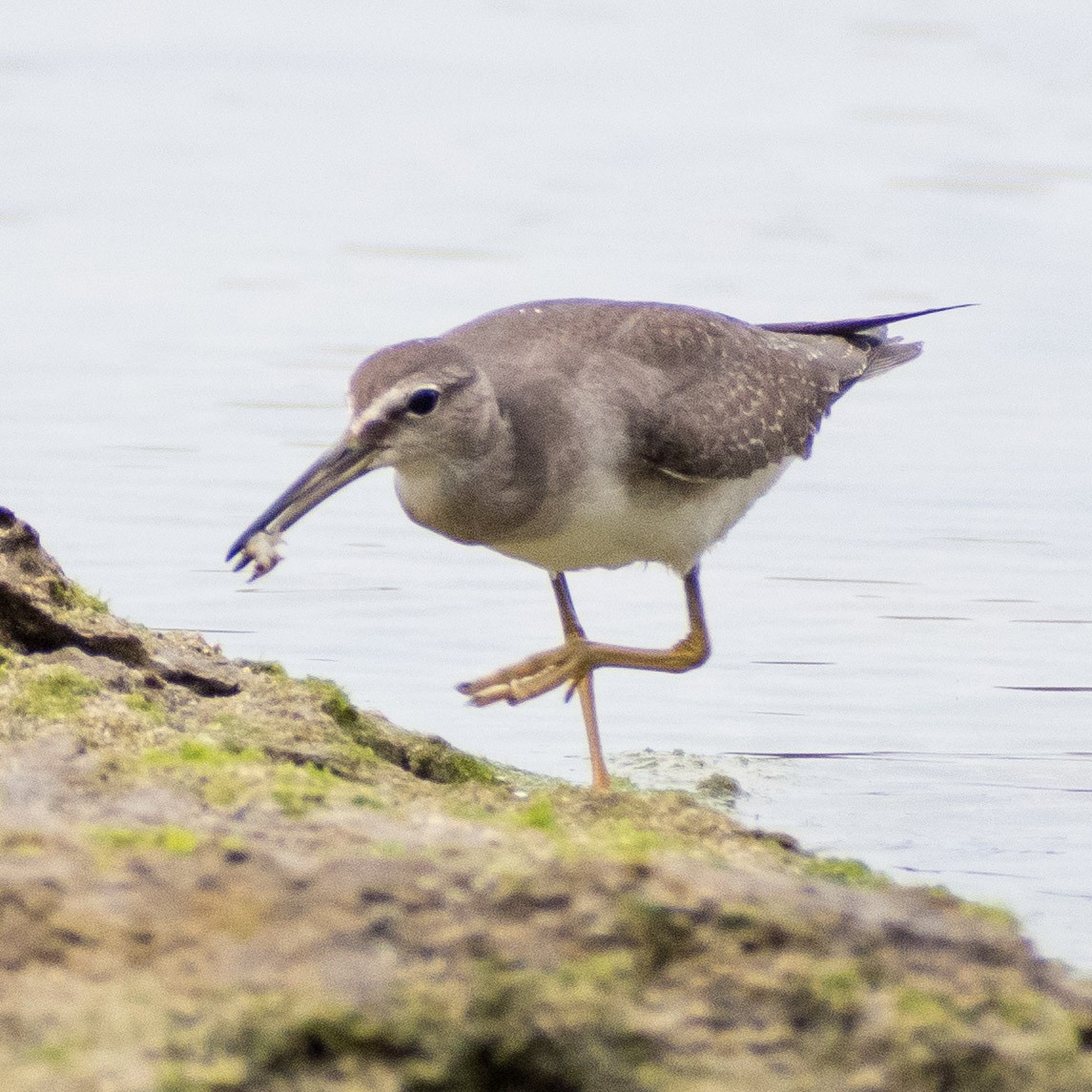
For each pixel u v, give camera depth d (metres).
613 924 7.33
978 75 34.19
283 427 19.31
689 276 23.81
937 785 12.71
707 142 30.41
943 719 13.98
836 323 15.00
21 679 10.21
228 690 11.14
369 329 22.00
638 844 8.73
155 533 16.77
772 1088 6.96
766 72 34.50
